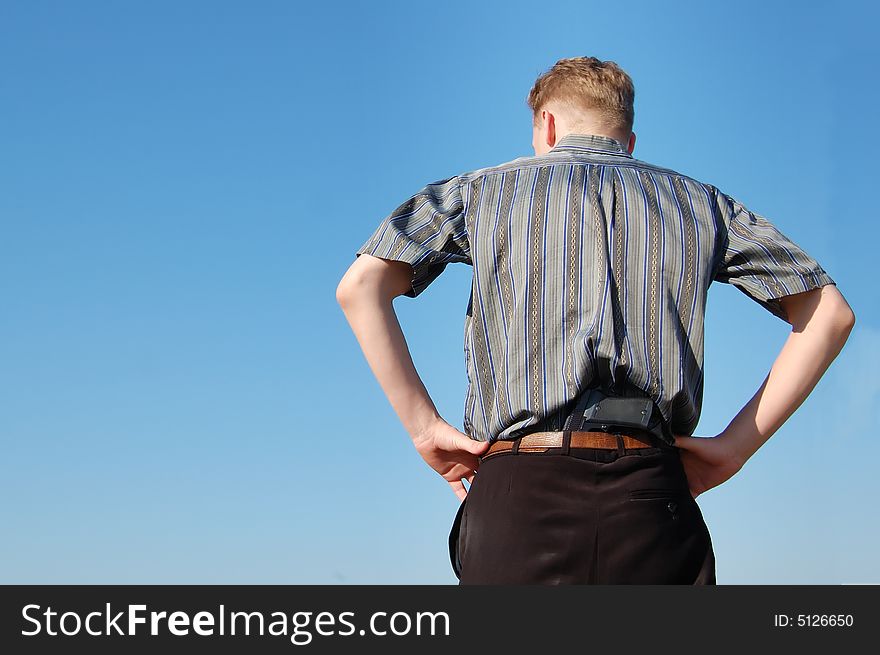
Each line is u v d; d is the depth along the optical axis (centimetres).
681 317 166
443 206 181
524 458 163
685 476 170
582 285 164
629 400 161
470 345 176
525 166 180
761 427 177
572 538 157
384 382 181
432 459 187
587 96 189
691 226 172
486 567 162
